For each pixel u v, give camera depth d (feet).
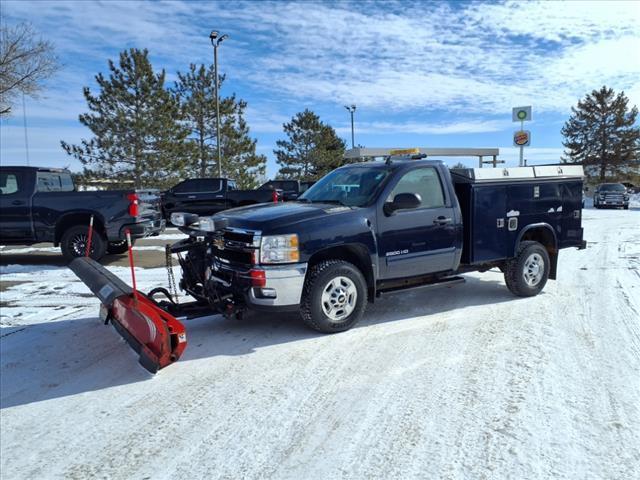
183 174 96.43
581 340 15.99
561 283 24.50
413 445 10.02
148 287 25.76
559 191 21.99
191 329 17.99
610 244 39.29
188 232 17.74
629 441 10.02
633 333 16.66
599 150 158.30
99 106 88.33
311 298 16.17
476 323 17.95
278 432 10.68
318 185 20.92
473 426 10.68
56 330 18.28
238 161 109.91
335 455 9.75
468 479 8.88
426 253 18.51
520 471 9.07
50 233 32.09
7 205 31.78
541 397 11.97
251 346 15.97
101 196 31.71
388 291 18.26
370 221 17.12
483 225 19.85
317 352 15.26
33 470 9.64
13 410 12.09
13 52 66.28
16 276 28.91
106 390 13.06
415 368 13.89
